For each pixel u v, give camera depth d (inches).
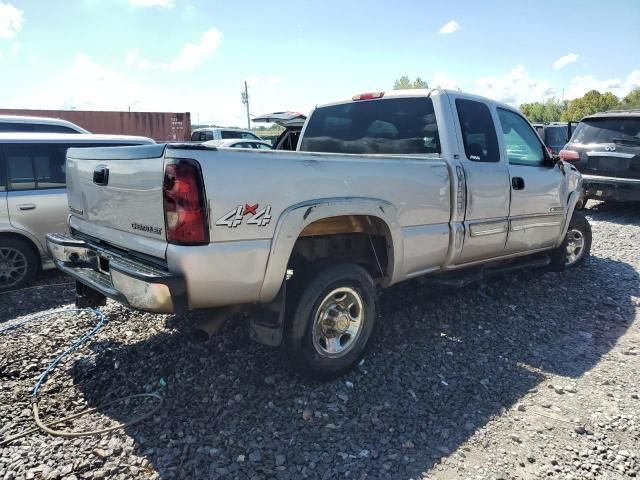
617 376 141.4
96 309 187.8
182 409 121.4
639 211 424.8
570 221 230.7
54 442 108.7
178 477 98.0
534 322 179.9
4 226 219.8
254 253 114.7
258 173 113.7
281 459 103.4
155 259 115.3
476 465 103.1
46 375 138.1
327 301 133.8
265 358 145.8
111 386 133.0
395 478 99.0
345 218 140.3
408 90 177.6
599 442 111.0
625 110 403.5
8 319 187.3
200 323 121.0
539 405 126.0
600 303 200.7
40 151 232.1
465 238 168.2
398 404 125.3
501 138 184.5
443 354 152.7
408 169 147.1
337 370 135.1
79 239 152.0
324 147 201.8
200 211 106.4
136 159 118.2
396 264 148.1
